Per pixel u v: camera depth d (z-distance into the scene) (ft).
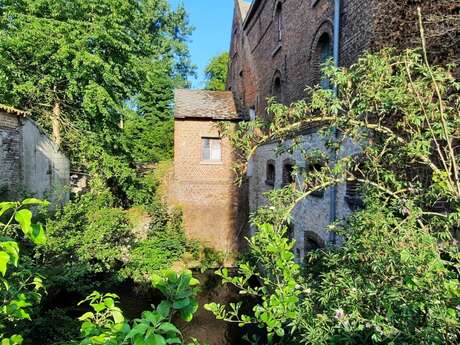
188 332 28.96
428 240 7.38
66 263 23.16
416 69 9.44
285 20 34.60
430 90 9.64
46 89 39.29
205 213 46.75
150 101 64.34
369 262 7.92
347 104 10.39
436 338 6.22
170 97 65.98
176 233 42.75
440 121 9.38
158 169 52.24
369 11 17.33
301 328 8.55
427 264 6.79
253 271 9.27
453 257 7.70
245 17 53.67
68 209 25.85
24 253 18.08
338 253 9.86
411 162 10.28
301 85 29.86
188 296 4.38
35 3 36.60
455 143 10.51
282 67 35.55
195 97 51.67
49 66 37.93
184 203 46.47
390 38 13.71
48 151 37.55
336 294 8.21
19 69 37.42
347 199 18.78
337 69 10.37
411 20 12.89
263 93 44.52
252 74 50.96
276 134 11.49
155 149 63.41
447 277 7.07
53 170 39.06
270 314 7.64
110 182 46.01
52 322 16.70
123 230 33.55
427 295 6.52
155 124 64.69
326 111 10.87
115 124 45.27
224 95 53.52
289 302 7.64
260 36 46.09
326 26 24.41
